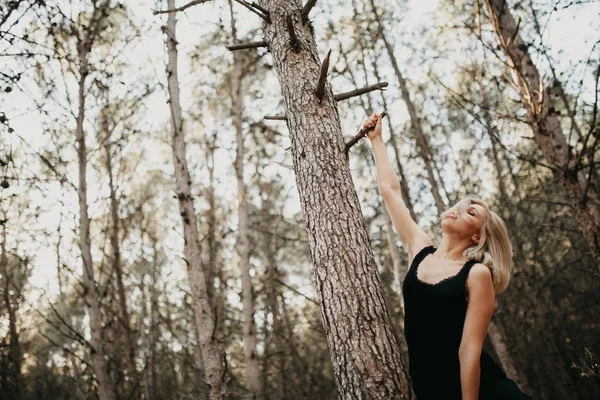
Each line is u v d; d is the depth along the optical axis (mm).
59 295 13305
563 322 12578
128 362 10164
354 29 12438
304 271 17359
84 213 8914
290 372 13914
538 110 5535
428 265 2041
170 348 15867
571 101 8016
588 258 11039
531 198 11961
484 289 1781
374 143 2736
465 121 13383
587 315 12094
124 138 10562
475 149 14039
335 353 2182
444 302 1818
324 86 2740
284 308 15609
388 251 15648
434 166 13883
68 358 13570
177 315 17531
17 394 11383
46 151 8656
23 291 12844
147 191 16547
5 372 11609
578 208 5305
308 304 16875
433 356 1829
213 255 13211
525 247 14203
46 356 16531
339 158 2625
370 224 13977
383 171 2625
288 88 2896
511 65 5680
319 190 2510
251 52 10891
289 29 2846
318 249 2404
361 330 2123
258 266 16250
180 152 7988
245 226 9766
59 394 13867
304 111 2760
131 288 16141
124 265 13320
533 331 12508
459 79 11734
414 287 1979
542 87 5453
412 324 1936
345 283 2238
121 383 9438
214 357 6727
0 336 12375
